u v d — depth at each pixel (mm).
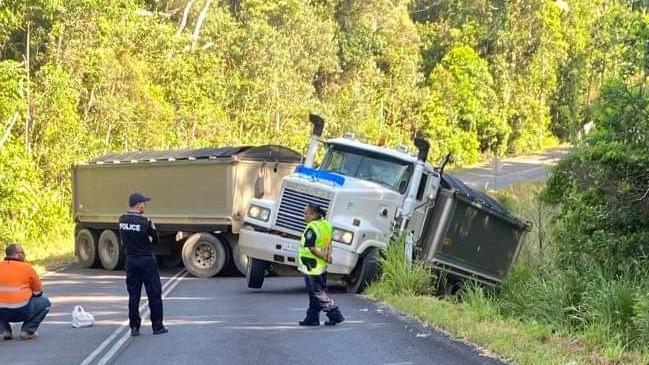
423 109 60594
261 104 48812
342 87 60156
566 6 66312
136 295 10727
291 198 15398
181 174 20297
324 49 58156
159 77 40344
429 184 16203
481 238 17047
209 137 41969
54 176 30141
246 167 19562
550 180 14945
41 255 26078
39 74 30141
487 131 63281
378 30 67688
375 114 57469
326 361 8867
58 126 30016
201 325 11484
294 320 11859
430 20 82125
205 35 50281
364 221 15227
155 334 10773
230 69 49469
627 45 13844
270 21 56938
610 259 13344
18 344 10391
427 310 12133
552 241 16641
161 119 37719
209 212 19578
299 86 51906
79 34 31938
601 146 12688
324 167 16609
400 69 62156
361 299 14234
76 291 16609
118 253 21969
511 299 14180
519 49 67750
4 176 24984
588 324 10703
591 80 66000
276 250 15344
